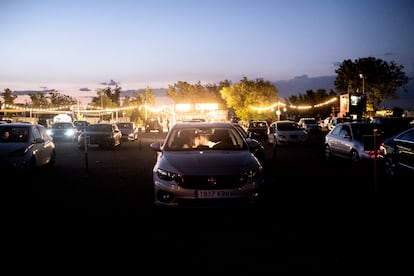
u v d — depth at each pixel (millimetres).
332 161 15570
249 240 5621
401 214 6992
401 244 5379
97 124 24406
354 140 13680
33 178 11625
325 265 4668
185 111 47281
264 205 6980
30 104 82250
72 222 6680
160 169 6762
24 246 5441
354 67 64125
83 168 14016
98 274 4469
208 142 8016
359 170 12781
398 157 10164
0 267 4688
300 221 6586
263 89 58719
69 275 4449
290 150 21656
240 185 6461
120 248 5340
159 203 6648
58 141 30984
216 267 4641
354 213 7086
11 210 7551
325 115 77250
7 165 10758
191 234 5938
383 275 4367
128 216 7059
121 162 16078
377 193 8484
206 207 6410
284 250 5191
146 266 4695
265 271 4508
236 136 8133
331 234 5859
